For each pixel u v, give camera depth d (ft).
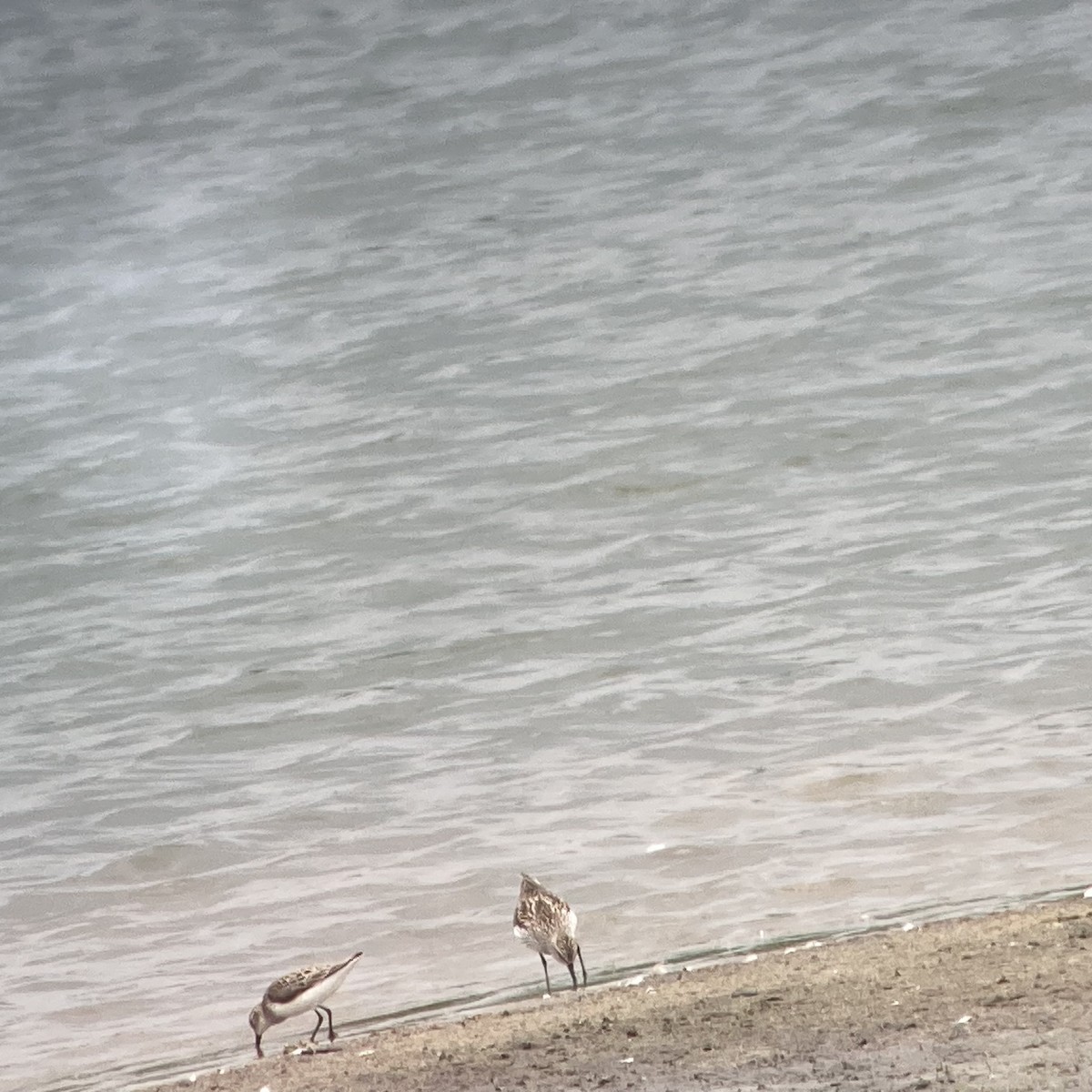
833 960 54.29
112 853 84.53
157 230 218.18
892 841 72.95
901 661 97.50
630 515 131.03
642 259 185.37
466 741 94.99
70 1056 61.67
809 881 69.56
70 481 152.56
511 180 214.48
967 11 239.09
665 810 80.48
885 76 223.30
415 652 110.11
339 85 252.62
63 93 267.59
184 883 79.87
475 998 60.95
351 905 74.08
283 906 75.15
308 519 138.10
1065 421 136.26
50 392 176.14
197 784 93.61
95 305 198.70
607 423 149.18
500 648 108.99
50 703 109.60
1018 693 90.38
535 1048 48.37
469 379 163.63
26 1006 67.36
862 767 82.58
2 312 200.64
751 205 195.62
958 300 163.63
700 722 92.84
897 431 139.03
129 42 281.54
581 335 169.37
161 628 120.67
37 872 83.05
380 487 142.72
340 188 221.46
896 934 57.62
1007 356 150.20
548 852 76.95
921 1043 43.11
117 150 246.06
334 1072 49.90
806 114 217.15
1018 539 115.65
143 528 141.18
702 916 67.36
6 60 282.36
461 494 139.13
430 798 86.69
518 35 256.32
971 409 140.97
